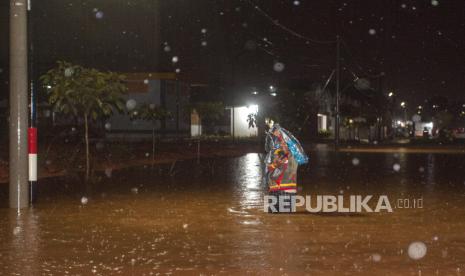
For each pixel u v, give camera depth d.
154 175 22.48
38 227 11.05
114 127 49.47
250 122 52.66
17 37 13.71
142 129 49.38
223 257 8.56
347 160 33.81
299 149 12.94
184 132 54.38
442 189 17.92
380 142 72.31
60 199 15.18
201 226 11.17
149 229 10.85
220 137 57.19
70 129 40.22
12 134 13.73
